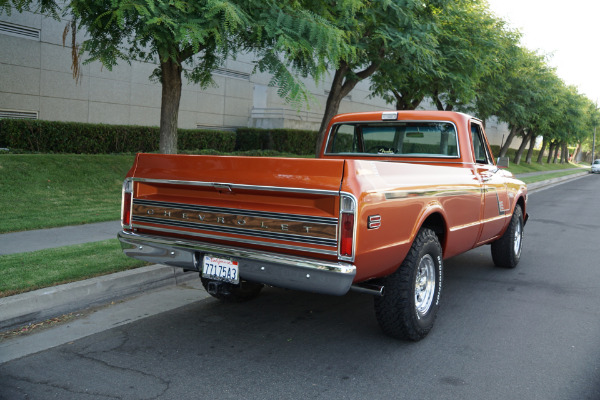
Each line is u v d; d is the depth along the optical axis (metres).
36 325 4.53
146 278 5.65
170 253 4.12
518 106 30.47
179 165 4.08
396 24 12.41
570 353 4.16
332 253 3.42
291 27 7.53
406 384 3.53
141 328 4.53
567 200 19.84
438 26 13.98
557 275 6.95
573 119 47.91
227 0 6.77
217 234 3.93
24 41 16.09
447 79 15.95
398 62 14.14
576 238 10.30
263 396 3.31
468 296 5.84
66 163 12.26
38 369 3.64
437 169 4.64
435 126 5.65
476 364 3.90
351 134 6.18
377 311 4.18
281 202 3.62
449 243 4.93
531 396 3.39
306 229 3.51
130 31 7.85
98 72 18.28
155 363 3.79
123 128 16.97
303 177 3.50
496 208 6.15
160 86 20.47
